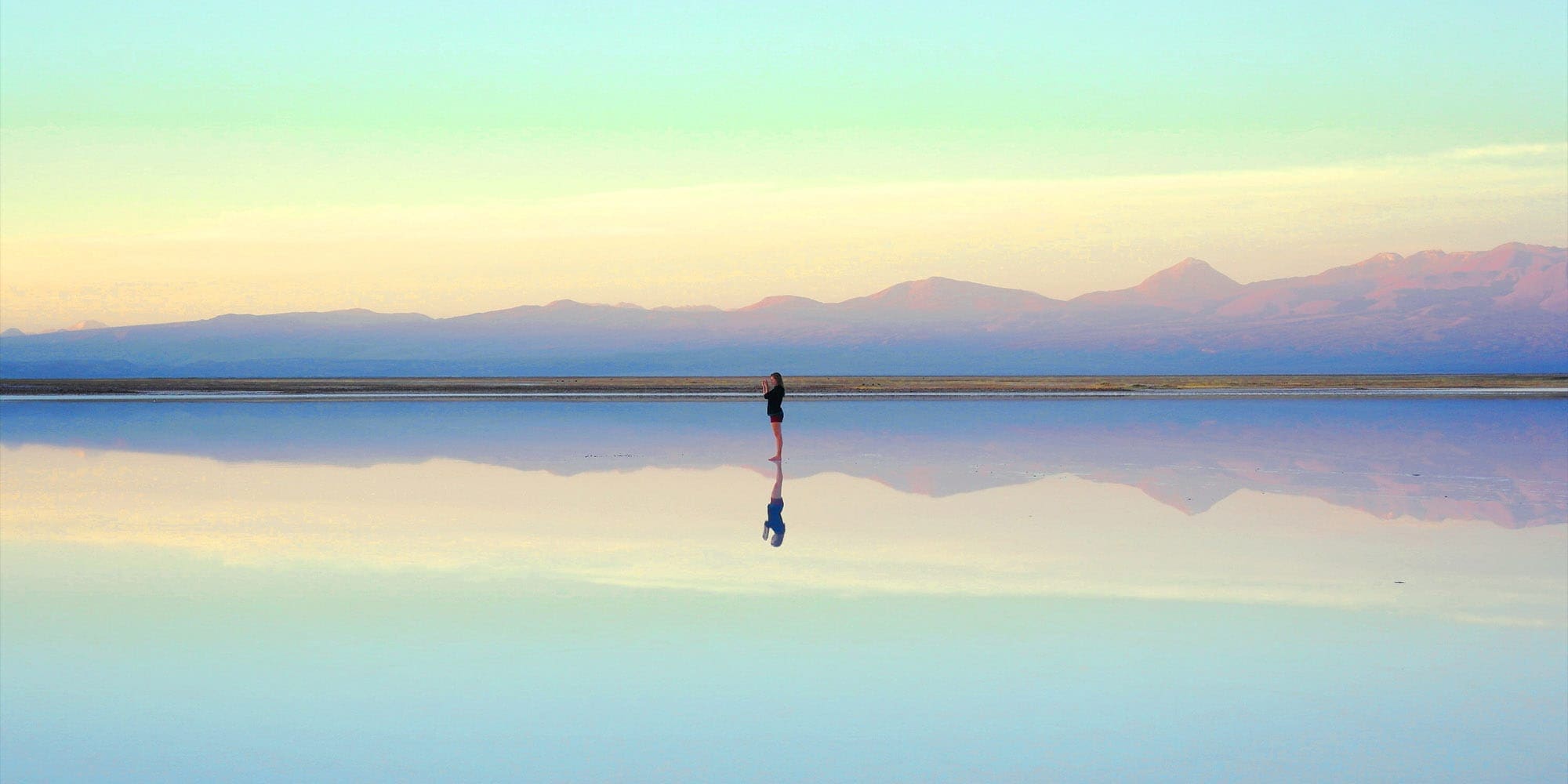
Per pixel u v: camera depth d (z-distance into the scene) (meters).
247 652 7.78
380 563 10.97
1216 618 8.70
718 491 16.66
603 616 8.75
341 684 7.04
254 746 5.97
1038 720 6.36
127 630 8.41
